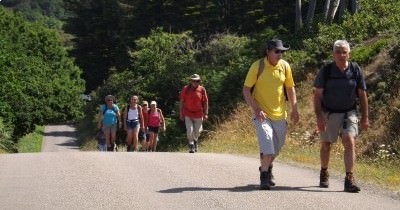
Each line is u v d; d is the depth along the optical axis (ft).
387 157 54.54
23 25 200.13
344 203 26.68
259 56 116.57
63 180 33.63
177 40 157.99
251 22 182.29
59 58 205.57
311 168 40.09
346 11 110.73
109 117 66.59
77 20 246.06
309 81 86.84
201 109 55.88
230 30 186.09
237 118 86.12
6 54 147.84
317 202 26.78
